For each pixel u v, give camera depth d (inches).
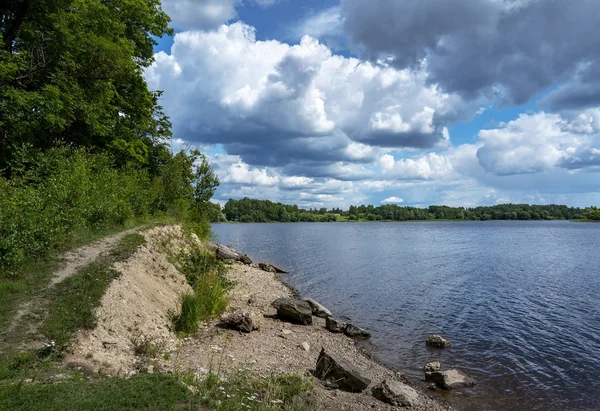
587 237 3516.2
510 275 1366.9
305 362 494.9
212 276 750.5
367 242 2901.1
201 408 272.1
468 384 501.4
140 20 1143.6
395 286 1155.9
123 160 1116.5
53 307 397.4
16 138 773.9
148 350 403.9
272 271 1378.0
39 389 262.7
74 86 862.5
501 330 736.3
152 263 650.2
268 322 676.1
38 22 855.7
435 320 801.6
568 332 724.7
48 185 617.0
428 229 5477.4
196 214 1295.5
